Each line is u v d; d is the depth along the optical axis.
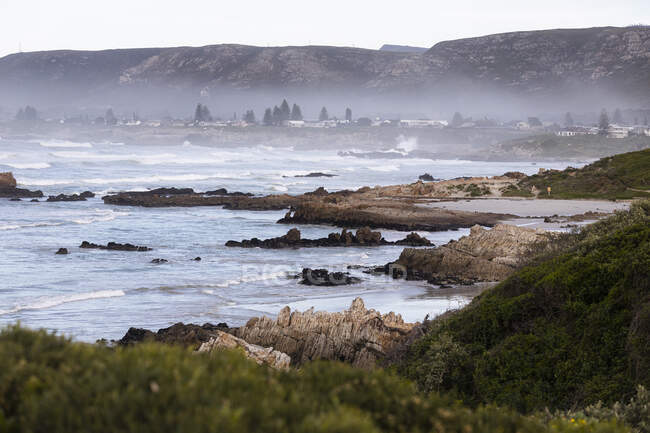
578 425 17.94
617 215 50.31
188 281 86.38
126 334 55.50
